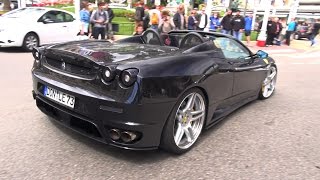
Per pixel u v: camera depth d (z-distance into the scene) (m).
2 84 6.36
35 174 3.13
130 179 3.14
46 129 4.14
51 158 3.44
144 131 3.19
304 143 4.28
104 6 12.83
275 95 6.75
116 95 3.10
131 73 3.06
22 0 19.73
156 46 4.25
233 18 15.35
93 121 3.24
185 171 3.36
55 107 3.56
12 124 4.26
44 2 40.75
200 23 15.20
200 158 3.66
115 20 26.44
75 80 3.38
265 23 17.73
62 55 3.55
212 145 4.03
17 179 3.04
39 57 3.96
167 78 3.27
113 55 3.46
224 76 4.21
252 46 17.77
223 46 4.71
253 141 4.23
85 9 13.36
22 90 5.97
